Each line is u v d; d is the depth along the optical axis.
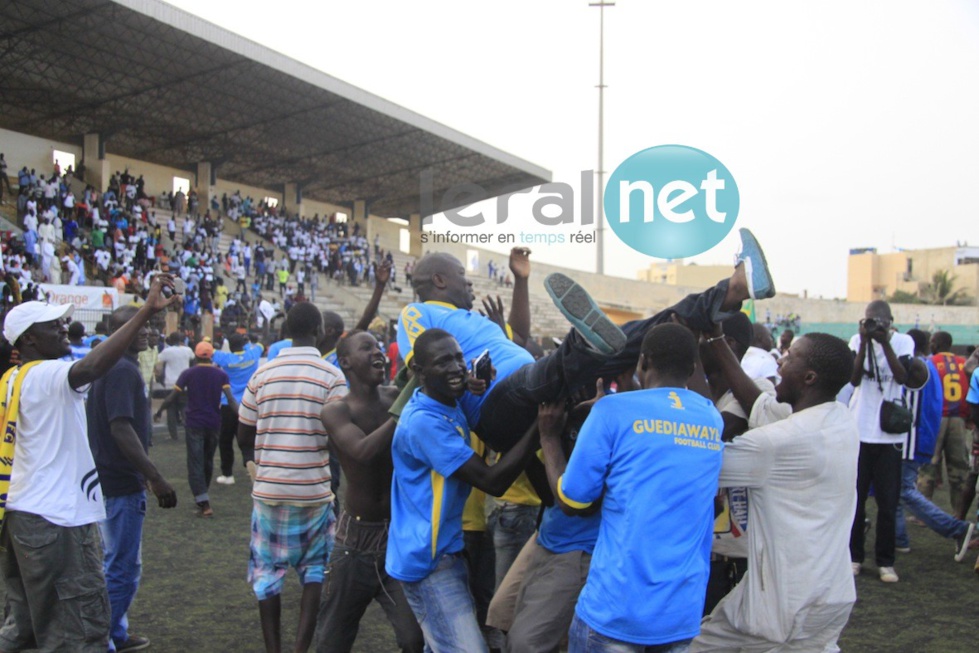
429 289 3.82
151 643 4.39
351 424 3.44
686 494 2.59
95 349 3.45
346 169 32.78
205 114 26.02
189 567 5.80
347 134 27.98
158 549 6.27
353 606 3.44
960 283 69.31
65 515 3.40
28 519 3.37
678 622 2.52
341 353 3.67
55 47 20.81
